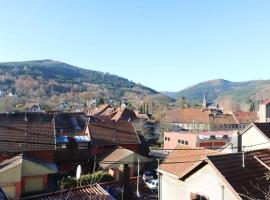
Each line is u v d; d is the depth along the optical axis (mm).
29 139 38094
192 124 99562
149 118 103938
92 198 17375
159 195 23719
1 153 35562
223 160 18188
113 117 90438
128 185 26422
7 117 56656
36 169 33594
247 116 105500
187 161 22156
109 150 45938
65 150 43219
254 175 17812
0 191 17250
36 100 175375
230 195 17172
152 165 44125
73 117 69000
